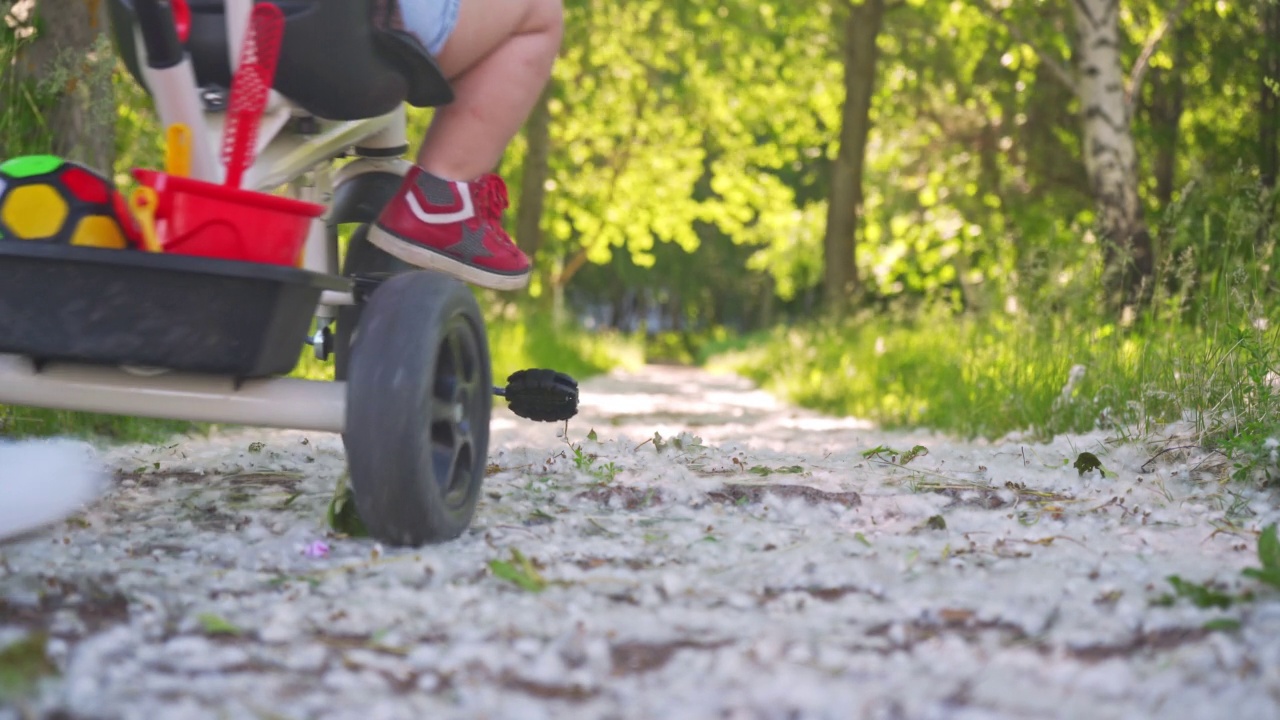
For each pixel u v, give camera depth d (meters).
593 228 15.49
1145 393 2.76
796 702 1.29
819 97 12.34
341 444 2.88
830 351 6.98
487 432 1.93
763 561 1.74
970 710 1.27
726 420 4.64
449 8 1.92
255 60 1.74
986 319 4.78
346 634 1.46
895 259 10.61
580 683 1.34
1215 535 1.91
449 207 1.99
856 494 2.17
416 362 1.72
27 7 2.86
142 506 2.04
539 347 8.55
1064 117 9.59
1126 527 1.97
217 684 1.31
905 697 1.30
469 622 1.49
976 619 1.51
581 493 2.17
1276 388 2.47
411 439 1.72
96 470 2.28
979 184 9.91
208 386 1.74
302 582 1.62
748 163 15.29
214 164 1.75
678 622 1.50
